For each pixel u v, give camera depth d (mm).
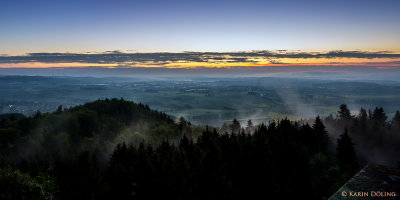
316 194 52500
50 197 21672
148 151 80375
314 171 64562
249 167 59562
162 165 57125
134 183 55812
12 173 19578
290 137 94562
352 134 114375
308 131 93312
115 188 59375
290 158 61531
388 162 84750
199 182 58062
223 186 56688
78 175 59469
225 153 70250
